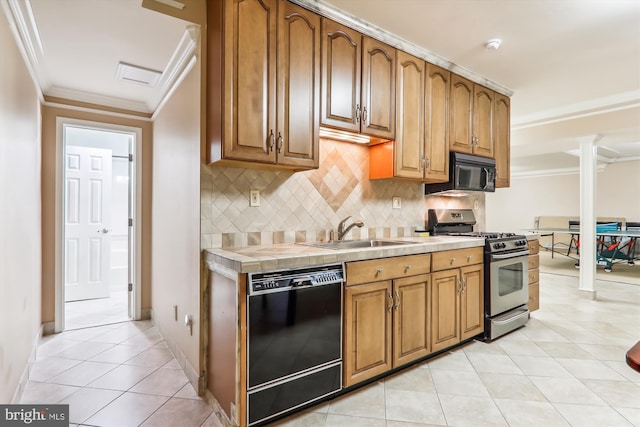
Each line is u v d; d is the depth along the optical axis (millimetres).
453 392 1990
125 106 3215
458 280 2555
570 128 4133
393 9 2172
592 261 4262
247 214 2184
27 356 2137
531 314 3553
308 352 1755
